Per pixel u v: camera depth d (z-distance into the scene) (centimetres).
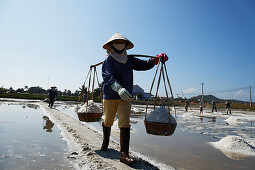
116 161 256
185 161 297
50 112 901
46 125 548
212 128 695
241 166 284
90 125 598
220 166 281
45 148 313
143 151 344
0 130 456
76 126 531
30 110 996
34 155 275
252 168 276
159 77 271
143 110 1522
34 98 2689
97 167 229
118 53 271
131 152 329
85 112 322
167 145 399
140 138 459
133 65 290
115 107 274
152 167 245
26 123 572
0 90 4256
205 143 432
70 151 299
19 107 1170
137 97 4406
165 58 271
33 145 330
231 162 301
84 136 404
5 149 302
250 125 832
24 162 245
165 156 319
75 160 256
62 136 407
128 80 268
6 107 1124
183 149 371
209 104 3778
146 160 288
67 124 559
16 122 586
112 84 240
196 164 285
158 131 251
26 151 295
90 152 285
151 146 385
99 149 312
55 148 314
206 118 1127
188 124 800
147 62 294
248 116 1417
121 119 258
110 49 288
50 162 247
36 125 543
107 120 286
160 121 248
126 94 221
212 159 313
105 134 300
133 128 611
